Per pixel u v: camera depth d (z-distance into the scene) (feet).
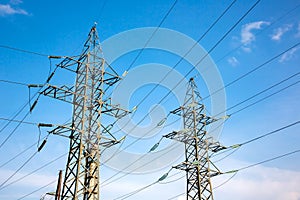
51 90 71.61
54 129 70.64
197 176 97.55
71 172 67.97
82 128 73.26
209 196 94.58
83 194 67.05
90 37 87.25
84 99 77.15
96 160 72.38
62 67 77.30
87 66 81.61
